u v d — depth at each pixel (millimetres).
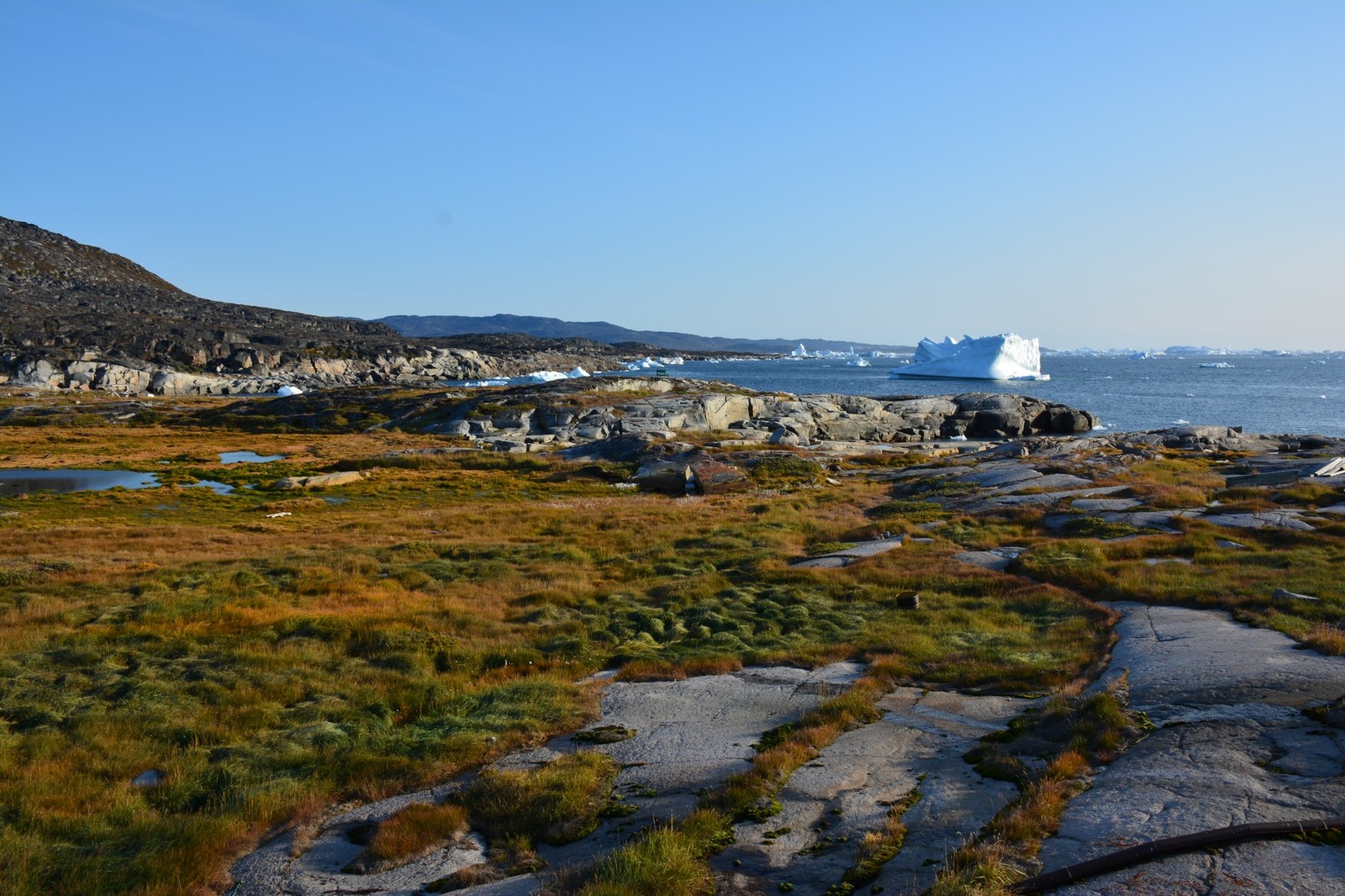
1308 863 6828
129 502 45500
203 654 16641
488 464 60188
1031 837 7879
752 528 31312
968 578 21906
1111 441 55281
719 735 12180
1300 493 28922
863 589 21234
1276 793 8258
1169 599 18281
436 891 8359
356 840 9758
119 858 9273
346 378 199625
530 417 82312
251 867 9133
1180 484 35312
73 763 11883
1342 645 12984
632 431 72625
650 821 9406
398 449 72812
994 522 30344
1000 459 50094
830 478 52781
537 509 40750
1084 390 169000
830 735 11578
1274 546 23078
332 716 13688
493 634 18438
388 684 15102
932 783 9797
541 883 8078
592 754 11430
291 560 26062
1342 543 22375
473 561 26250
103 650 16656
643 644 17625
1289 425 99250
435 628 18594
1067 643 15945
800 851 8406
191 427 98812
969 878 6988
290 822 10328
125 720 13297
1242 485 34094
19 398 128000
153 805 10773
